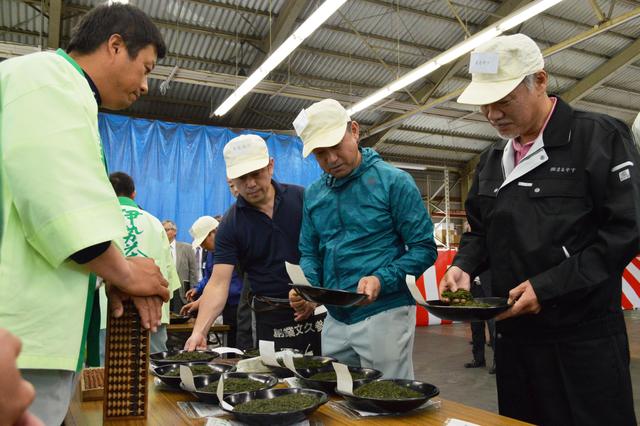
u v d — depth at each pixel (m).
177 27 7.05
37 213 0.89
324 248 1.83
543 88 1.43
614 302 1.40
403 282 1.65
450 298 1.50
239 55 7.84
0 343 0.32
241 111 8.98
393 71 8.53
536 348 1.44
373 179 1.73
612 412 1.35
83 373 1.50
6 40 6.96
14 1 6.45
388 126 9.91
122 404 1.18
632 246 1.27
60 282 0.95
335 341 1.79
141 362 1.20
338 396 1.33
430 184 13.44
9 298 0.90
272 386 1.34
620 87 10.05
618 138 1.37
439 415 1.16
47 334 0.93
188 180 7.45
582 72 9.53
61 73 0.97
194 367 1.60
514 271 1.48
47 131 0.91
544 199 1.43
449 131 11.55
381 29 7.73
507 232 1.50
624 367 1.38
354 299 1.40
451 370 4.93
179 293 4.88
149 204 7.20
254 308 2.17
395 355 1.67
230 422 1.12
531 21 7.86
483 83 1.40
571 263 1.31
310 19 4.72
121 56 1.11
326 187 1.85
